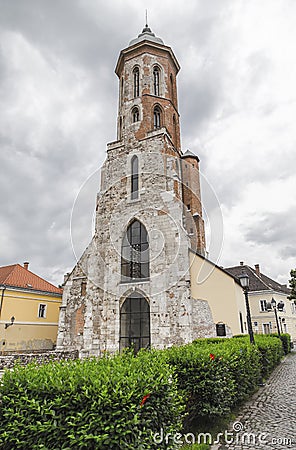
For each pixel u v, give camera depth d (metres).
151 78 22.12
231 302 17.52
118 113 24.05
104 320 17.06
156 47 22.80
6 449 3.03
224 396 5.86
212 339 12.90
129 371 3.58
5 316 23.73
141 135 20.47
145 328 16.17
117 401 3.04
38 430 2.93
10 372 3.60
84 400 3.07
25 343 24.64
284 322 34.81
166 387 3.69
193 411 5.45
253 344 10.17
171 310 15.66
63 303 19.98
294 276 27.53
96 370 3.52
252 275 36.47
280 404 7.34
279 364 15.76
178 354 5.90
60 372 3.48
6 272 26.92
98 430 2.88
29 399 3.16
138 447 2.93
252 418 6.21
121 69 24.44
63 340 19.09
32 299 26.05
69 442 2.88
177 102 23.89
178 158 20.69
